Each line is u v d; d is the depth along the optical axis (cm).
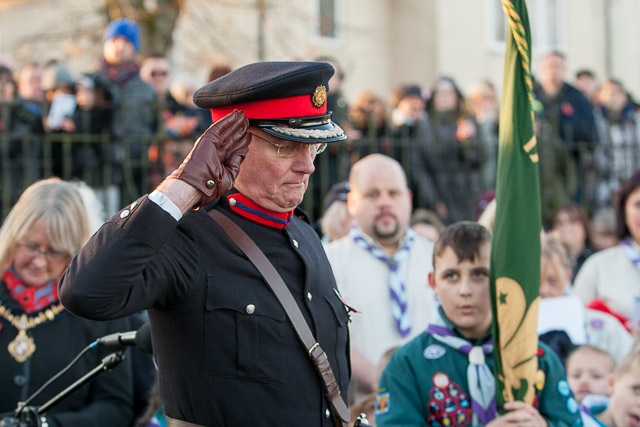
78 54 1582
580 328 698
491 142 1113
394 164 722
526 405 507
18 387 527
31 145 922
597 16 2433
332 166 1012
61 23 1666
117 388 545
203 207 394
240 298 378
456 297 535
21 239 534
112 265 344
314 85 389
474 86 1238
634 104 1335
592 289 836
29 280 539
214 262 380
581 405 641
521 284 510
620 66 2412
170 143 964
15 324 535
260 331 377
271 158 386
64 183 554
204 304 375
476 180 1067
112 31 1035
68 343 538
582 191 1115
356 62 2209
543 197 1087
